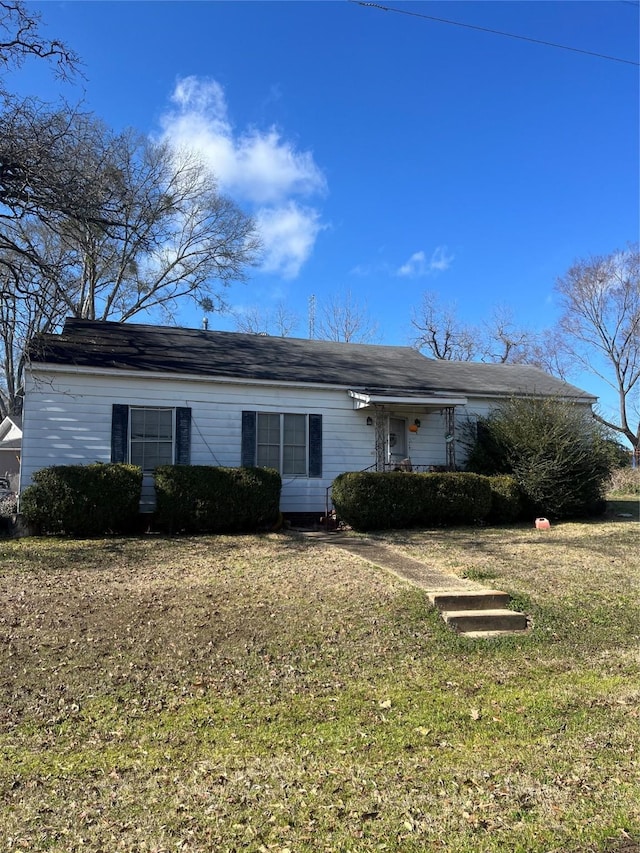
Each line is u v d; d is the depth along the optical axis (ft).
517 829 9.98
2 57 42.09
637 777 11.72
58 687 16.05
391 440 50.29
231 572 27.99
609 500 64.13
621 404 125.39
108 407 41.68
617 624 22.56
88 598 23.50
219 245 99.25
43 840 9.77
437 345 141.90
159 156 85.20
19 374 86.02
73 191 43.11
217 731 13.84
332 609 22.67
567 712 15.05
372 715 14.79
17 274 42.11
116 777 11.76
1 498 45.70
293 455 46.80
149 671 17.16
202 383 44.27
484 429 51.44
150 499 42.27
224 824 10.17
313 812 10.53
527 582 27.07
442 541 37.11
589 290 127.24
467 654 19.47
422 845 9.61
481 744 13.30
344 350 61.26
